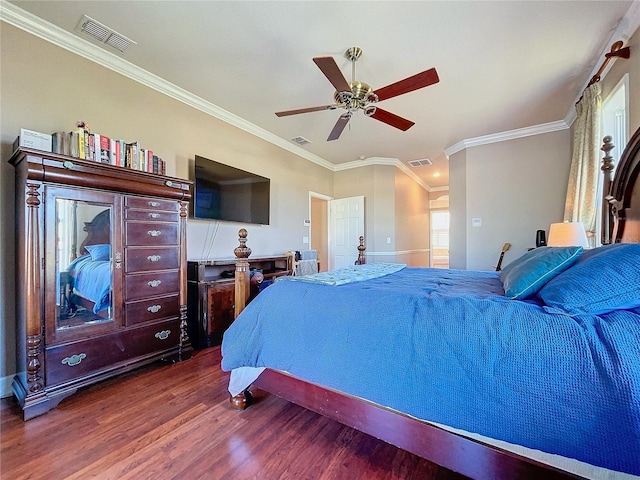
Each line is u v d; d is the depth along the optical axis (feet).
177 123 10.28
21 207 5.87
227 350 5.66
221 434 4.99
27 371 5.53
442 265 31.96
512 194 13.85
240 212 12.59
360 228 18.74
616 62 7.93
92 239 6.53
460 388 3.41
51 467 4.22
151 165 8.30
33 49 7.00
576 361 2.92
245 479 4.00
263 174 14.15
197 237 10.96
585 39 7.57
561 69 8.90
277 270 14.16
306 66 8.77
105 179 6.60
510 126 13.19
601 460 2.69
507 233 13.94
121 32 7.35
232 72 9.11
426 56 8.26
